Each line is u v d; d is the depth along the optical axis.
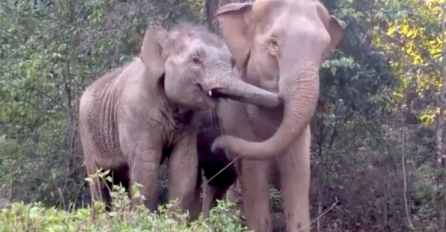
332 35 10.39
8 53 16.20
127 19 14.76
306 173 10.35
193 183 10.64
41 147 15.95
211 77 9.89
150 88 10.37
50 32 15.69
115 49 14.92
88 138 11.80
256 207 10.45
